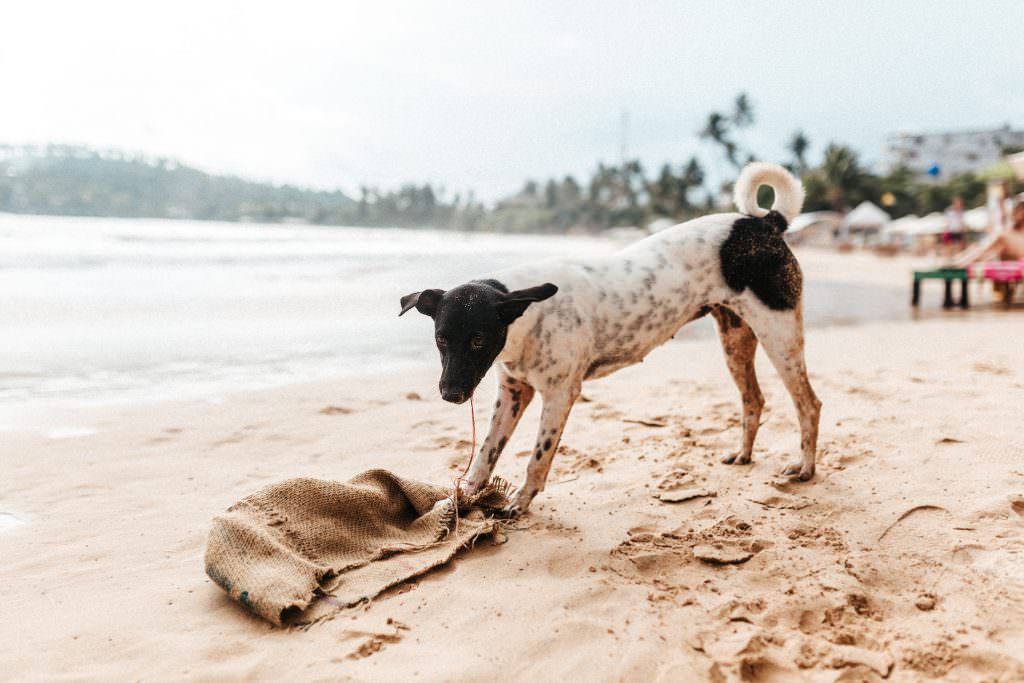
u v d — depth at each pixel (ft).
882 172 387.55
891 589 10.91
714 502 14.37
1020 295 62.59
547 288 12.21
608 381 26.99
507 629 9.97
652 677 8.86
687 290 14.75
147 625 10.23
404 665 9.13
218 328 40.65
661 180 412.36
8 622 10.28
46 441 19.30
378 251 163.63
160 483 16.20
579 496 14.94
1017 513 12.99
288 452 18.54
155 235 191.62
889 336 38.22
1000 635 9.51
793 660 9.16
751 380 16.53
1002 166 151.12
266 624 10.29
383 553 12.10
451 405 23.58
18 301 46.62
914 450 16.60
